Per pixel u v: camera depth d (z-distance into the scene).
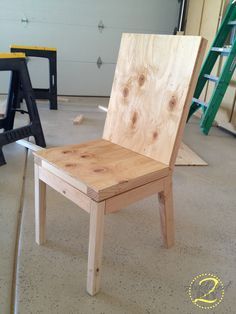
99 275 0.98
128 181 0.92
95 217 0.88
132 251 1.22
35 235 1.25
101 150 1.16
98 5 4.17
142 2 4.28
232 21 2.91
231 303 1.00
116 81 1.28
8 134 2.01
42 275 1.06
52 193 1.63
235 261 1.20
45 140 2.47
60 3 4.05
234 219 1.49
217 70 3.37
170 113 1.07
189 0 4.14
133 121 1.20
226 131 3.14
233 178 1.98
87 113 3.49
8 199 1.53
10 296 0.97
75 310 0.93
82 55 4.37
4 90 4.22
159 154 1.09
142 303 0.97
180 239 1.31
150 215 1.48
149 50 1.15
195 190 1.77
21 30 4.08
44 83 4.34
